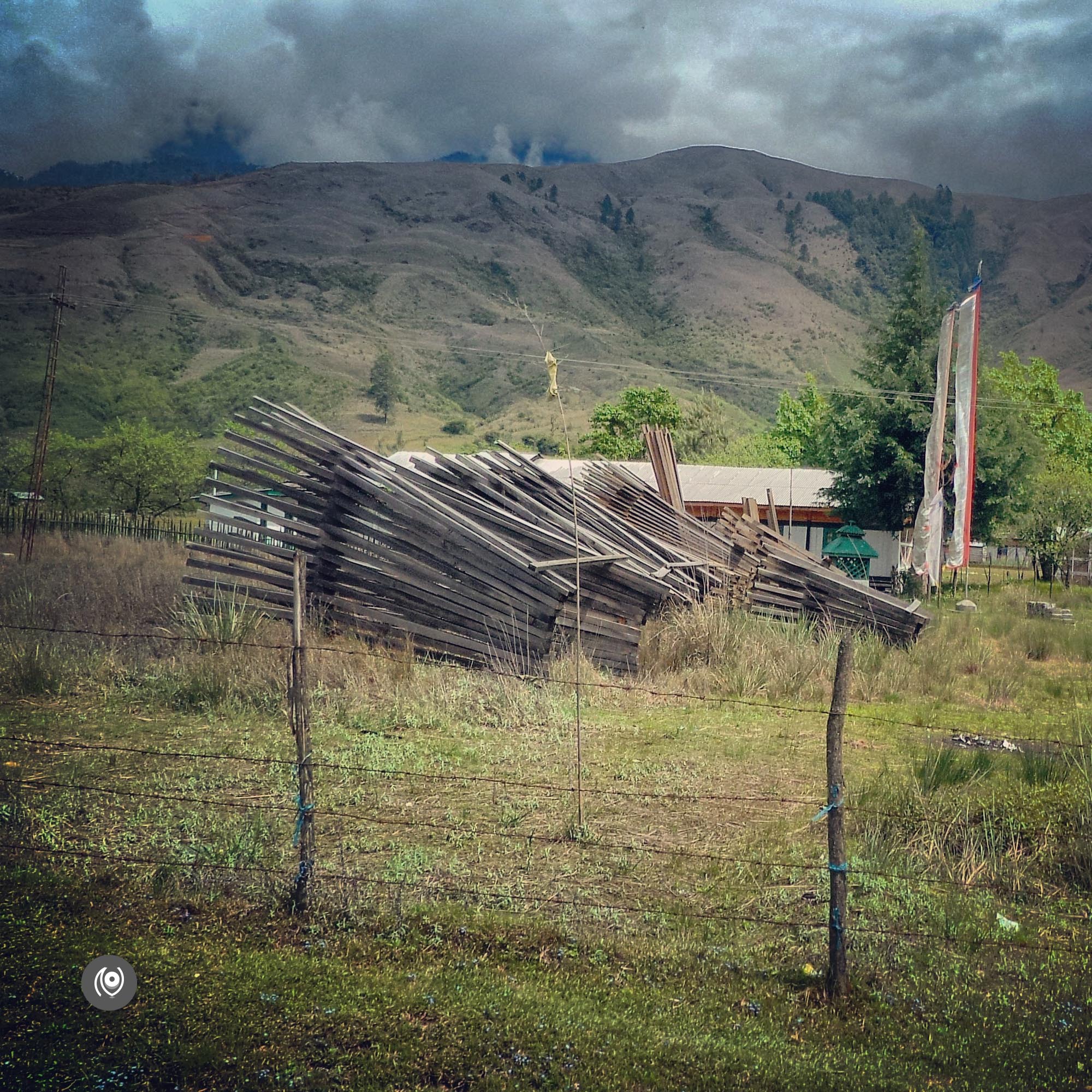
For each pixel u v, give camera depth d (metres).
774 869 6.41
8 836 6.30
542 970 4.99
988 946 5.52
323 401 169.75
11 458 45.50
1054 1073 4.29
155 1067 3.91
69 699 10.32
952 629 19.41
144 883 5.68
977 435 32.34
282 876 5.82
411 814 7.18
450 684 11.45
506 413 194.25
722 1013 4.69
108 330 176.12
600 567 13.22
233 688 10.48
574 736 9.70
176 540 33.56
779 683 12.47
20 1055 3.92
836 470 35.25
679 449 62.44
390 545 13.76
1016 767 8.85
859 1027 4.62
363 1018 4.36
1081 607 26.34
